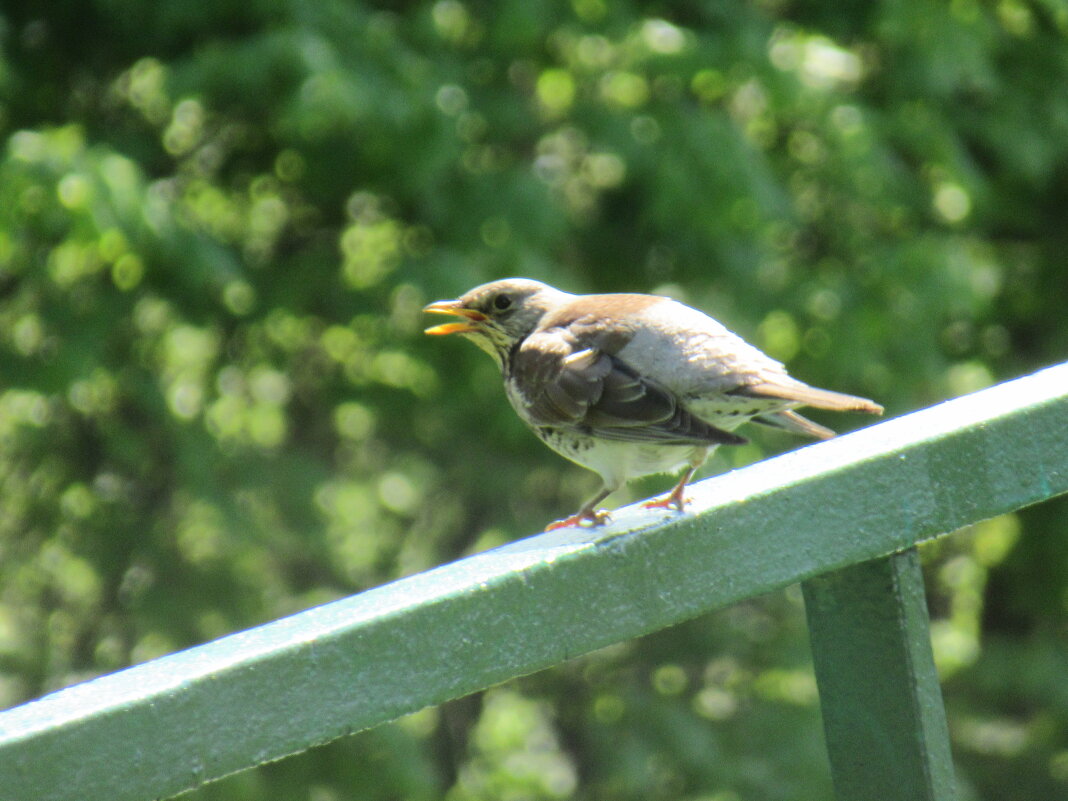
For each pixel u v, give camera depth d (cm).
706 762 1462
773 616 1614
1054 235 1823
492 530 1542
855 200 1416
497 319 620
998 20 1548
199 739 226
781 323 1454
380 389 1492
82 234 1054
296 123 1103
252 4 1205
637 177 1330
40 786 211
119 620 1413
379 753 1326
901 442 302
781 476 299
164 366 1409
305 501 1368
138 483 1422
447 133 1214
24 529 1431
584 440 518
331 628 243
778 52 1314
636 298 559
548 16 1266
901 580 298
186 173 1385
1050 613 1891
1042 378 340
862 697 300
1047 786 1670
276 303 1366
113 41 1332
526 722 1697
